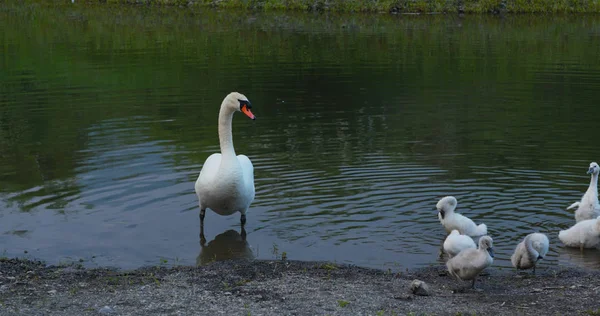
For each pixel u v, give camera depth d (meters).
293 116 19.59
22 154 15.72
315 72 25.94
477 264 8.79
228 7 46.47
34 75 25.53
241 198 11.57
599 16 40.88
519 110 20.02
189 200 12.91
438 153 15.80
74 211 12.23
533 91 22.50
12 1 49.09
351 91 22.78
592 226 10.50
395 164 15.00
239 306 8.30
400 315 8.02
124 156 15.59
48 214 12.05
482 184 13.68
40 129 18.06
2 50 30.80
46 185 13.55
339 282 9.29
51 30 36.78
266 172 14.51
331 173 14.37
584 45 31.14
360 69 26.39
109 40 33.66
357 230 11.45
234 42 32.81
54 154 15.74
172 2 47.91
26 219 11.80
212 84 23.98
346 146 16.45
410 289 8.89
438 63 27.42
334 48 30.95
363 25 38.06
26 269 9.70
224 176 11.38
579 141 16.78
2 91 22.86
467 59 28.09
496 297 8.75
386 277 9.56
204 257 10.50
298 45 31.75
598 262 10.31
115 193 13.15
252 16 42.44
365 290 8.95
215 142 16.81
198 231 11.52
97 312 8.08
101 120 19.02
